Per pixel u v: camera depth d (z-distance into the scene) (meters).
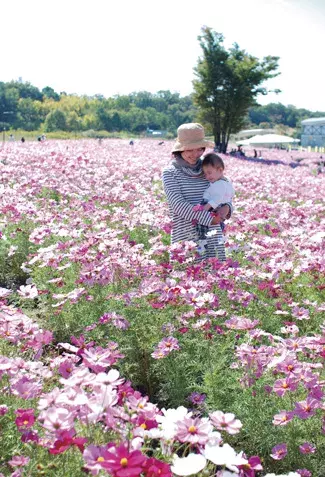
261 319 4.30
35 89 158.50
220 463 1.95
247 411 2.93
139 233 7.00
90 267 4.36
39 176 11.64
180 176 4.96
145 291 3.95
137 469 1.60
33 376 2.67
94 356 2.61
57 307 4.32
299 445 2.78
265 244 6.05
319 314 4.54
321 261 5.22
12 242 6.41
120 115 136.38
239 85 46.53
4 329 3.11
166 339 3.39
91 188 10.95
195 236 5.02
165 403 3.63
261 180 15.78
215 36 46.03
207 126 48.72
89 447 1.82
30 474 2.15
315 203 12.35
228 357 3.62
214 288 4.40
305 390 3.03
